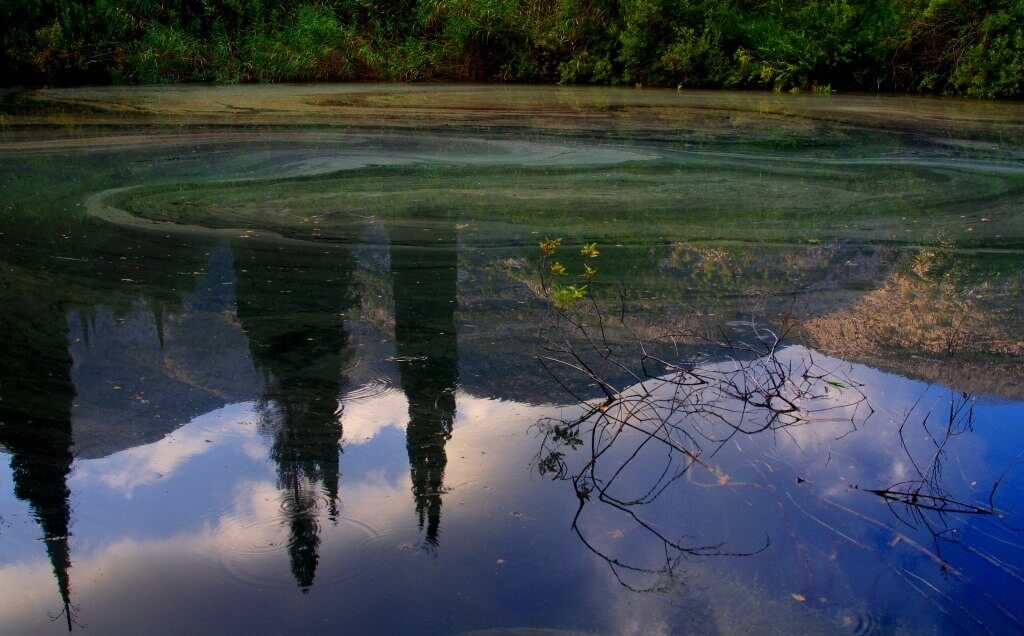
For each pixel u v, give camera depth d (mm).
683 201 5527
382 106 9680
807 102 10312
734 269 4121
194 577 1830
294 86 11430
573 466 2293
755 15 12016
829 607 1742
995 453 2377
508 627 1678
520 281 3941
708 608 1733
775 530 2002
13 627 1683
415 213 5164
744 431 2500
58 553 1917
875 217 5137
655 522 2031
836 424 2545
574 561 1879
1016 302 3660
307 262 4191
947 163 6766
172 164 6492
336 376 2906
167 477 2242
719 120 8914
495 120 8789
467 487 2189
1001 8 10945
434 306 3611
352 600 1754
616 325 3406
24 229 4656
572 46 12047
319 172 6293
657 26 11797
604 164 6676
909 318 3479
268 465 2311
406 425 2547
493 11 12000
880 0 11727
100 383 2828
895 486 2195
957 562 1884
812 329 3365
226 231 4723
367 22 12734
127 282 3840
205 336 3252
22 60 11016
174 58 11641
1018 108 10023
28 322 3348
